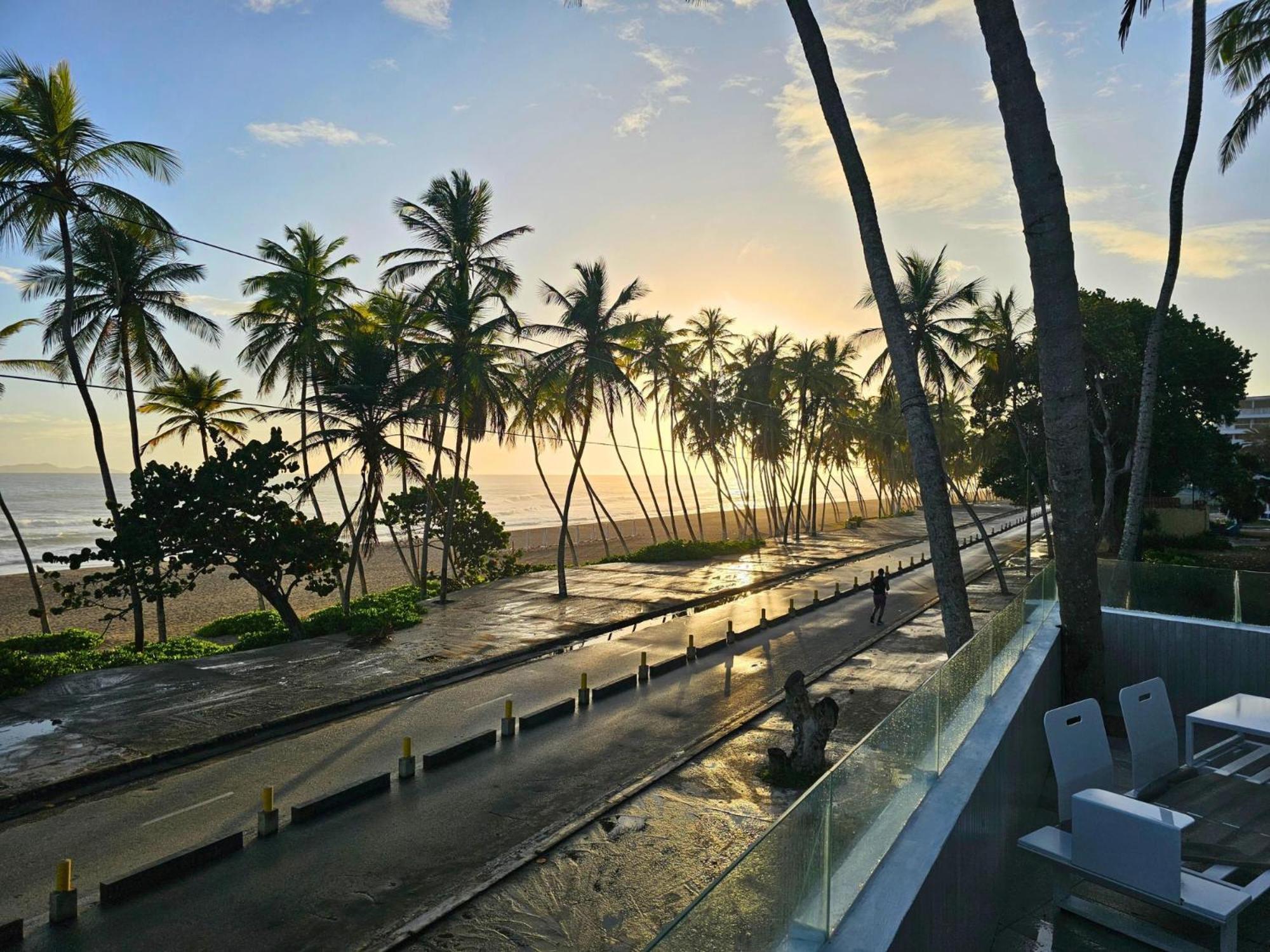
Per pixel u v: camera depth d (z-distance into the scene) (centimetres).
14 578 5119
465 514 3875
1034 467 3566
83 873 892
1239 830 512
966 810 464
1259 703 680
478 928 766
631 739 1380
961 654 580
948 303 2895
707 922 252
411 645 2177
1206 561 3091
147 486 2105
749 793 1112
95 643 2647
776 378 5725
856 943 327
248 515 2223
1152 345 1861
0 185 1997
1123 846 473
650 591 3200
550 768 1237
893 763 430
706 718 1502
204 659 1989
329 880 868
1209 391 3556
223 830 1010
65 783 1152
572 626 2461
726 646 2183
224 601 4006
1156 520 3897
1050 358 1016
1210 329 3566
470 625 2497
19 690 1652
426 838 975
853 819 372
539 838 970
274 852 941
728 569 3931
